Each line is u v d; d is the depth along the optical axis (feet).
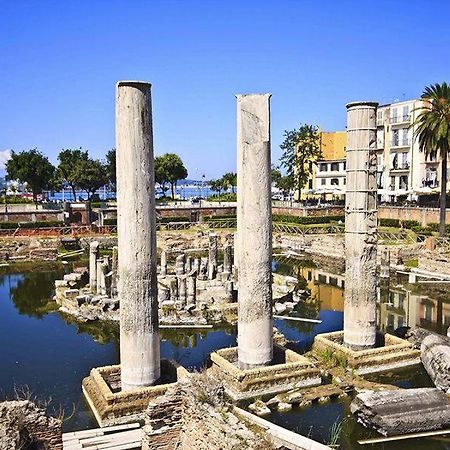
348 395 65.82
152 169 59.67
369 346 75.72
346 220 76.33
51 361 83.25
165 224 238.48
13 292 135.85
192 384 44.78
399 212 231.71
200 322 103.30
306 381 67.00
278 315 111.24
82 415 60.80
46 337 96.99
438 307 119.55
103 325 104.06
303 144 307.99
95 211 254.88
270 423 56.34
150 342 60.29
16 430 37.09
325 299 127.85
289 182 322.34
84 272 145.38
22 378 75.36
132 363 60.08
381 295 130.31
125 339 60.18
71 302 114.52
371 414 56.39
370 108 73.31
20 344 92.68
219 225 245.65
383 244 177.47
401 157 289.74
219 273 132.87
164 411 43.86
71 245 204.23
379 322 107.86
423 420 55.98
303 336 95.71
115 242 208.33
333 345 76.28
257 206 65.46
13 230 212.64
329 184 335.67
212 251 134.31
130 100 57.26
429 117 173.06
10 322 107.45
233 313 109.19
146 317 59.82
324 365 73.41
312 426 58.54
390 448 54.19
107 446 51.37
